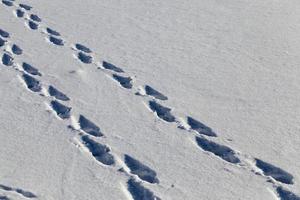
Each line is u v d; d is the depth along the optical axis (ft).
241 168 13.19
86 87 17.03
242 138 14.32
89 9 23.29
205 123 15.03
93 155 13.78
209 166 13.26
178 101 16.14
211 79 17.25
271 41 19.65
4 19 22.29
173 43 19.89
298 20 21.34
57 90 16.88
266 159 13.47
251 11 22.52
